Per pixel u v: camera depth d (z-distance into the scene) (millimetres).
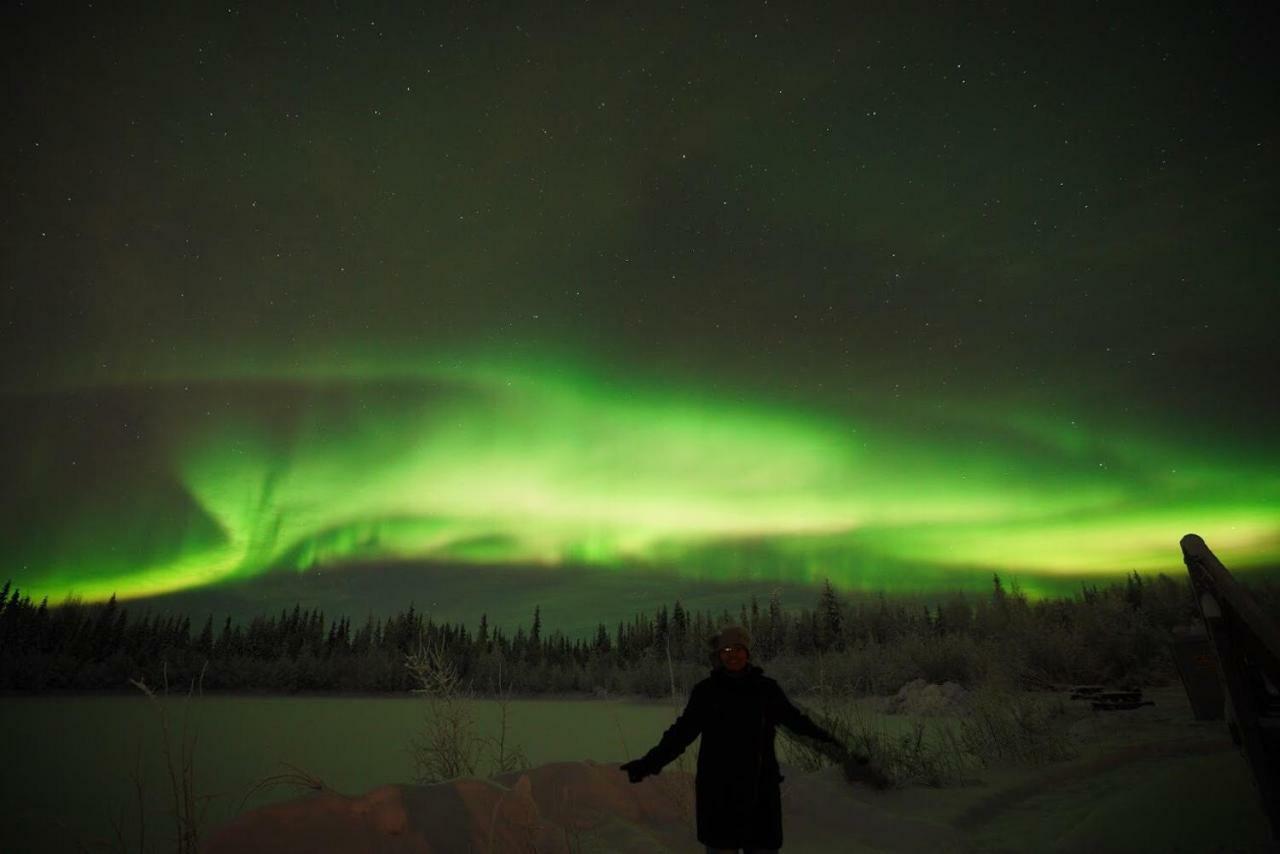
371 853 3037
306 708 25672
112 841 5332
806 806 5027
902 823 4609
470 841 3402
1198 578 3902
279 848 2891
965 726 8570
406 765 9844
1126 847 3721
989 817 5031
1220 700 9477
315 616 71688
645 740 12391
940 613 22000
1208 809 3975
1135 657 17500
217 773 9266
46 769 9625
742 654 3105
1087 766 6770
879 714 14398
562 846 3721
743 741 2971
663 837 4168
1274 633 3232
